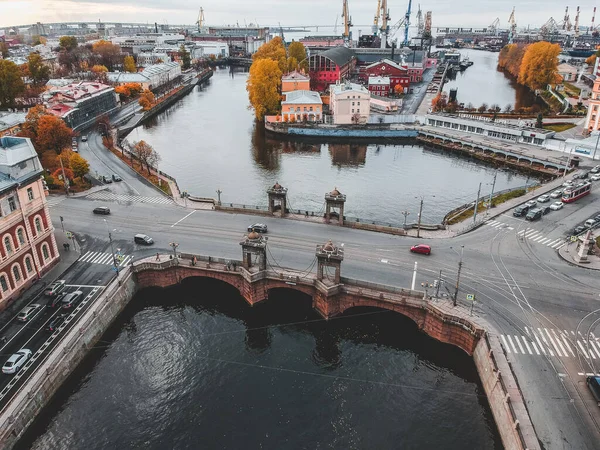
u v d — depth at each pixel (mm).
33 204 87438
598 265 90562
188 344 79438
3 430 59031
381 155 185000
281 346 78688
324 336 80812
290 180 154250
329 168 167375
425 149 195000
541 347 69625
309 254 93688
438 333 77438
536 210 110312
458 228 105938
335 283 82875
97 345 79062
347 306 83875
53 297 83750
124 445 61000
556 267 89938
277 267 88875
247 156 179875
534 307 78250
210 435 62219
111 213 115000
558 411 59344
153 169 150625
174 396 68688
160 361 75500
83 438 62156
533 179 155000
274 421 64375
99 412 66062
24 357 68875
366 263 90750
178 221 110250
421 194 142625
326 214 106812
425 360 75062
